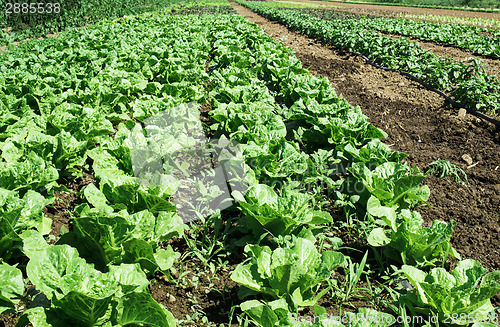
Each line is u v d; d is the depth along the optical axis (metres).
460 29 18.95
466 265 3.13
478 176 5.53
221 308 3.33
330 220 3.65
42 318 2.47
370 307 3.34
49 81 7.55
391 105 8.53
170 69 8.33
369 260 3.92
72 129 5.35
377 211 3.75
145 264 3.29
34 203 3.69
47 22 18.97
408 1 50.00
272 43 12.87
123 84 7.23
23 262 3.62
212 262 3.87
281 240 3.55
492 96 7.57
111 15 25.50
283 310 2.74
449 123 7.39
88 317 2.52
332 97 6.77
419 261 3.53
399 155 4.77
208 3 45.28
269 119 5.50
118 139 4.70
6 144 4.63
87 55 10.14
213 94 7.24
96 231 2.95
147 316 2.60
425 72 9.89
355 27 17.48
